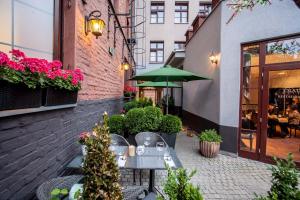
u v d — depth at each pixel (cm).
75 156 332
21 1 268
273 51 521
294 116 532
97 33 377
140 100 1048
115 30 700
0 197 163
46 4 303
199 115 853
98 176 134
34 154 212
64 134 289
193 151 616
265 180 416
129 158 310
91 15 397
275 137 534
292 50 496
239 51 573
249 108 562
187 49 1098
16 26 262
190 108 1029
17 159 184
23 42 272
